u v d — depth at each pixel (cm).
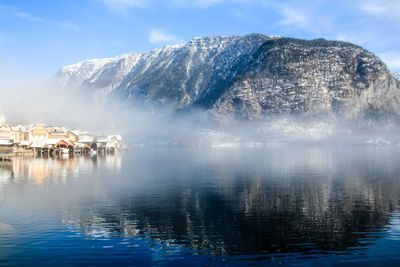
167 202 5094
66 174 8231
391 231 3750
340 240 3503
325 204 4969
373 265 2969
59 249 3266
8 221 4094
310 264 2984
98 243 3419
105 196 5512
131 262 3011
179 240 3503
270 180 7319
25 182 6931
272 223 4047
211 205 4906
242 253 3192
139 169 9506
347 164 11131
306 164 11181
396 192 5862
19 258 3083
